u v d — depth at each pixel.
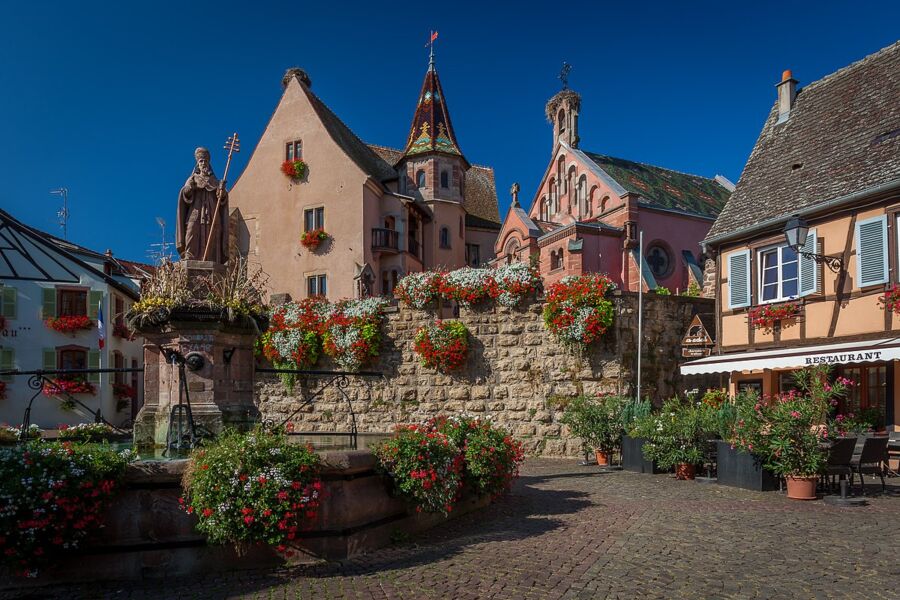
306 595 5.91
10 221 13.07
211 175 10.20
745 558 7.05
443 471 8.02
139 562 6.50
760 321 17.11
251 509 6.32
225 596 5.91
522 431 17.70
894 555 7.15
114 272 34.84
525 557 7.14
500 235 39.56
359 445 9.48
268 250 36.31
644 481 12.73
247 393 9.92
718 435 12.99
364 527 7.37
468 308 18.50
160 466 6.59
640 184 38.72
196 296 9.58
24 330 31.08
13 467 6.11
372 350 19.02
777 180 18.28
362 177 34.75
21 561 5.98
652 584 6.20
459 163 40.41
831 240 15.81
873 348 13.51
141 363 39.38
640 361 17.30
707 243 18.73
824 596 5.86
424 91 41.06
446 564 6.89
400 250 35.78
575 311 17.25
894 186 14.10
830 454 10.43
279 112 37.12
